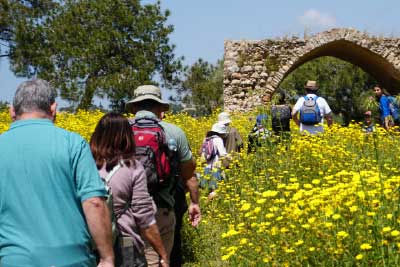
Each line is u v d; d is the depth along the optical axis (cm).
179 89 3541
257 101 2359
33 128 330
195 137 1273
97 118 1382
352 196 476
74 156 326
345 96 3747
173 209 499
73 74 2523
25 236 316
